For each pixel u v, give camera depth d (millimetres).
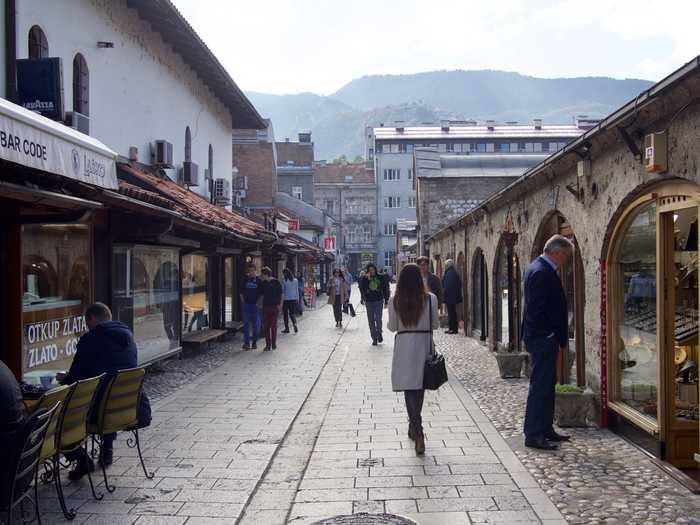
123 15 14914
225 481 6508
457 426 8500
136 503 5906
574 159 8789
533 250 11445
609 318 7953
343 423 8812
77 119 11539
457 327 20297
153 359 12727
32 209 8398
